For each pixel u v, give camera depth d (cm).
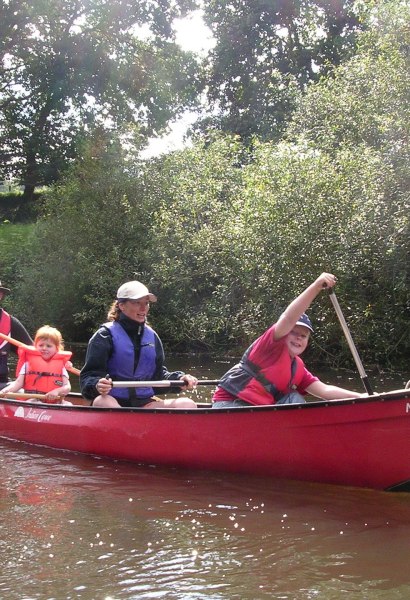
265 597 291
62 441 561
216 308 1264
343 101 1317
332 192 1048
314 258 1051
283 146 1094
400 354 1052
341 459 434
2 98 2188
